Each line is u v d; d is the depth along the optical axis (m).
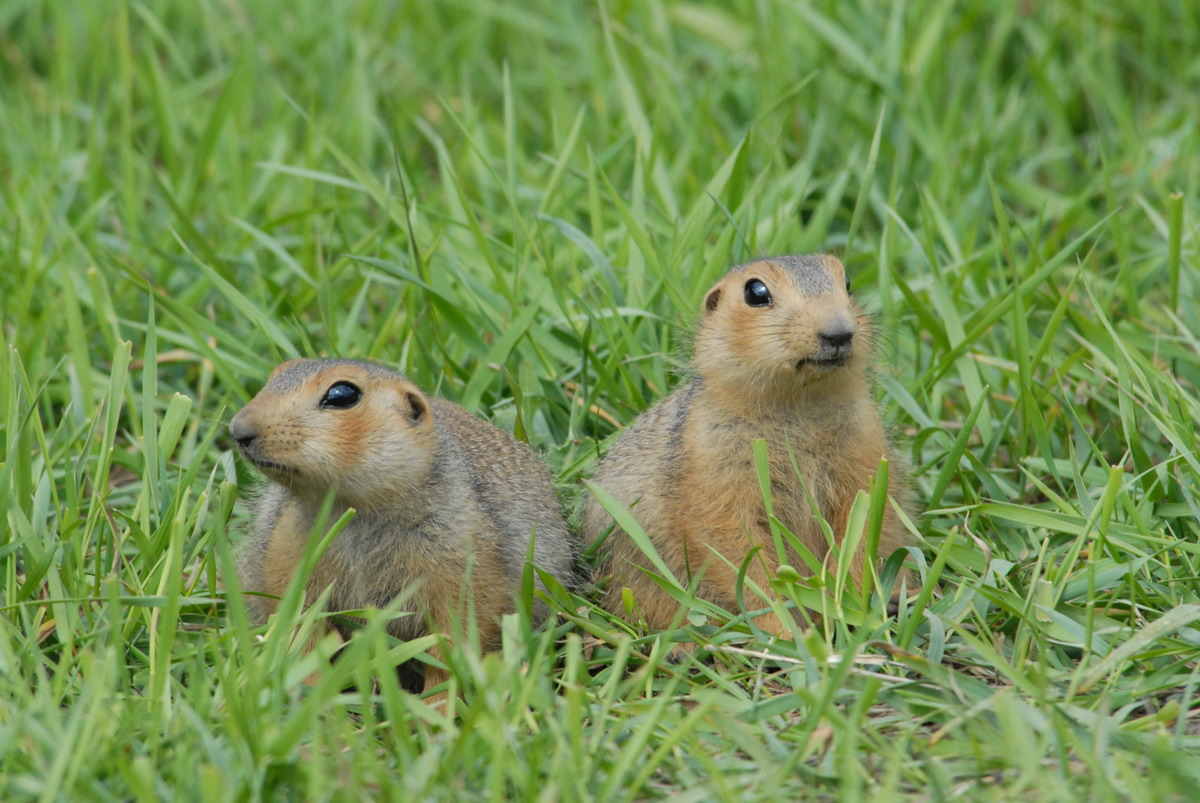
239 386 12.32
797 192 14.19
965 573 9.88
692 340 11.38
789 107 16.53
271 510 10.22
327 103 18.16
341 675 7.45
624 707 8.16
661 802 7.23
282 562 9.74
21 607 8.87
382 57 18.84
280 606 8.56
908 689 8.25
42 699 7.62
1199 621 8.92
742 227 13.34
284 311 13.55
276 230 15.34
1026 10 17.98
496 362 12.00
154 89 16.27
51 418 12.35
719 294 10.60
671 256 13.00
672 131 16.86
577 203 15.01
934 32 16.72
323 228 15.27
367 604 9.77
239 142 17.03
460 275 12.86
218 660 7.94
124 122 15.91
